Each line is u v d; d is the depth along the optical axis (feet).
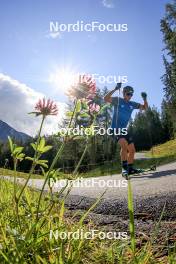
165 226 11.41
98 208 17.38
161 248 9.12
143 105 29.50
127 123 29.48
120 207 17.15
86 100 7.80
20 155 7.88
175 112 201.87
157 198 18.40
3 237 7.68
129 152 30.99
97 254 8.50
